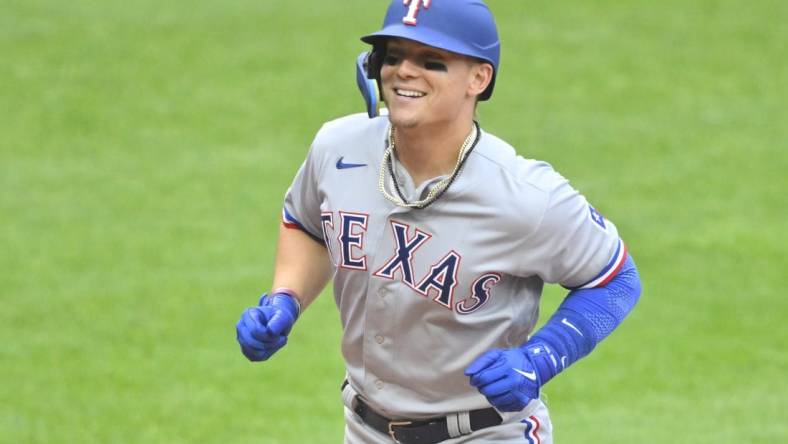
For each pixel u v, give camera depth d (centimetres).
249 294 3322
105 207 3897
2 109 4625
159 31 5334
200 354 3006
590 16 5494
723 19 5478
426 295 1457
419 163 1448
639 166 4228
